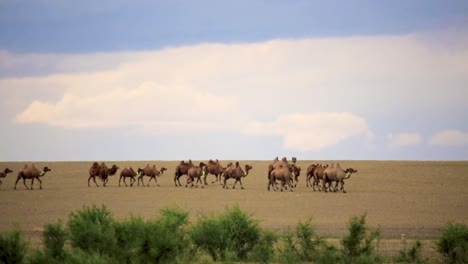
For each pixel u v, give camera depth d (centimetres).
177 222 9575
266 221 14212
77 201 17538
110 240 8112
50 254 7912
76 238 8206
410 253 9538
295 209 15975
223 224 9438
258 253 9088
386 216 15062
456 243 9331
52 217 14950
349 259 8906
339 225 13738
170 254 8100
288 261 9044
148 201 17438
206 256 8825
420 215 15275
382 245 10788
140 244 8044
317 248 9431
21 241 8006
